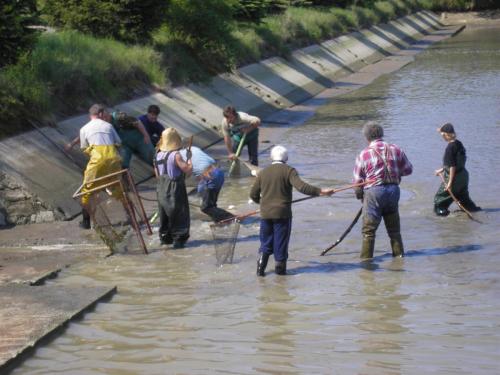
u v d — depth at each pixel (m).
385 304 13.39
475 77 51.72
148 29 37.62
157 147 18.19
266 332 12.29
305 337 12.02
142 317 13.15
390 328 12.26
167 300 13.99
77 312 13.12
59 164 22.61
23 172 20.86
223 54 42.16
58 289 14.36
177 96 34.88
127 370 11.03
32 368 11.24
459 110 38.16
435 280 14.64
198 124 33.38
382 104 42.50
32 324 12.54
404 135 32.19
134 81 33.12
